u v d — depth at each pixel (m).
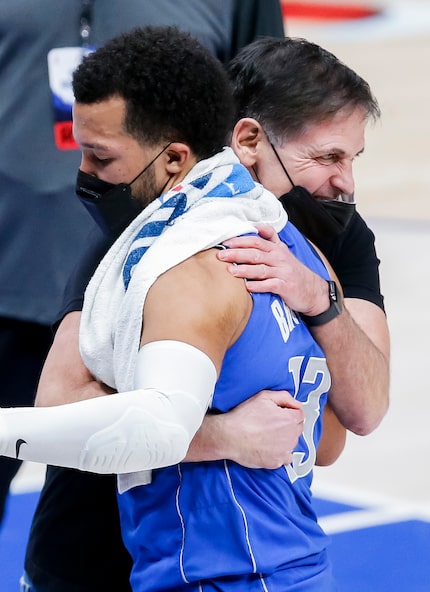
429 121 27.28
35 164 8.13
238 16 8.55
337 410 5.70
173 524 4.82
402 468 12.44
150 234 4.74
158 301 4.43
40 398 5.37
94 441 4.25
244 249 4.70
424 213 22.83
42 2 8.06
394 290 18.62
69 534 6.11
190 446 4.76
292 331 4.93
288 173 5.61
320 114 5.50
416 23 33.41
